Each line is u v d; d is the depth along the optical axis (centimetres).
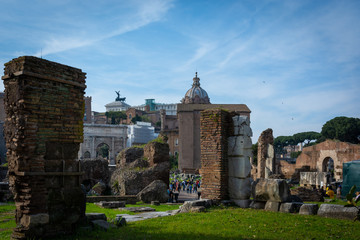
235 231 1012
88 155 11038
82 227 994
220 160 1599
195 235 949
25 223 889
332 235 985
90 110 15300
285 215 1313
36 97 923
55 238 916
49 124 954
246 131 1634
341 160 5119
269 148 4338
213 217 1247
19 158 897
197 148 7731
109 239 894
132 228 1059
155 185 2478
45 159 941
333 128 9588
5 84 944
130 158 3262
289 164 5812
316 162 5481
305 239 931
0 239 892
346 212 1260
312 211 1349
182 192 4247
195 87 11756
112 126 10875
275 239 920
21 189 909
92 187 2872
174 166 9119
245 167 1605
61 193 969
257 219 1209
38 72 923
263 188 1486
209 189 1617
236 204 1594
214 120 1634
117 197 2295
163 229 1037
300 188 2386
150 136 11869
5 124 940
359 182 3038
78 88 1041
